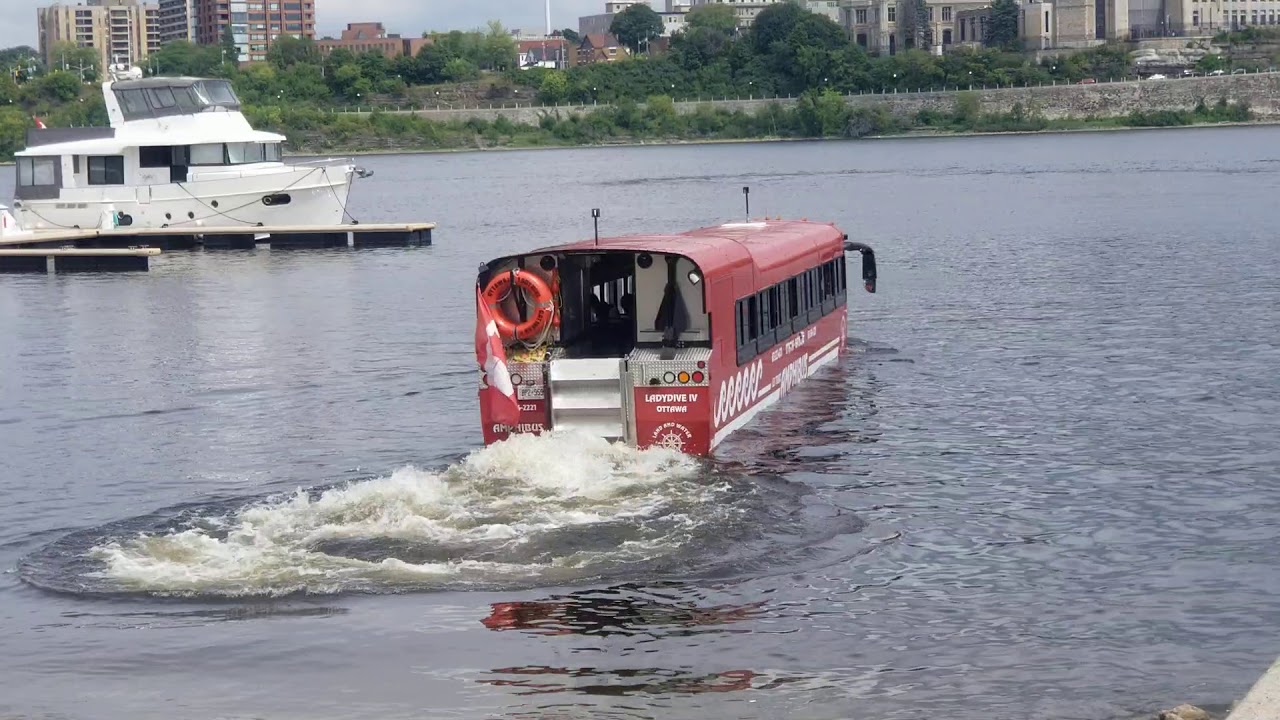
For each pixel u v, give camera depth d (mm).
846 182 128125
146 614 17969
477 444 27438
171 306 52531
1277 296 45594
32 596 18672
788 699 15383
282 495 23422
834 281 35219
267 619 17719
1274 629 17109
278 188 76062
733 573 19016
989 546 20391
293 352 40219
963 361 35438
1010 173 135000
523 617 17594
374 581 18672
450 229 88375
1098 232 71938
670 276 23906
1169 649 16594
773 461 25000
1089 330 39969
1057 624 17422
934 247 67250
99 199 75875
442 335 42500
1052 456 25578
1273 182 107625
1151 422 28172
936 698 15367
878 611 17859
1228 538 20625
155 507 23344
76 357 40594
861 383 32438
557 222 91312
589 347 25734
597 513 21109
